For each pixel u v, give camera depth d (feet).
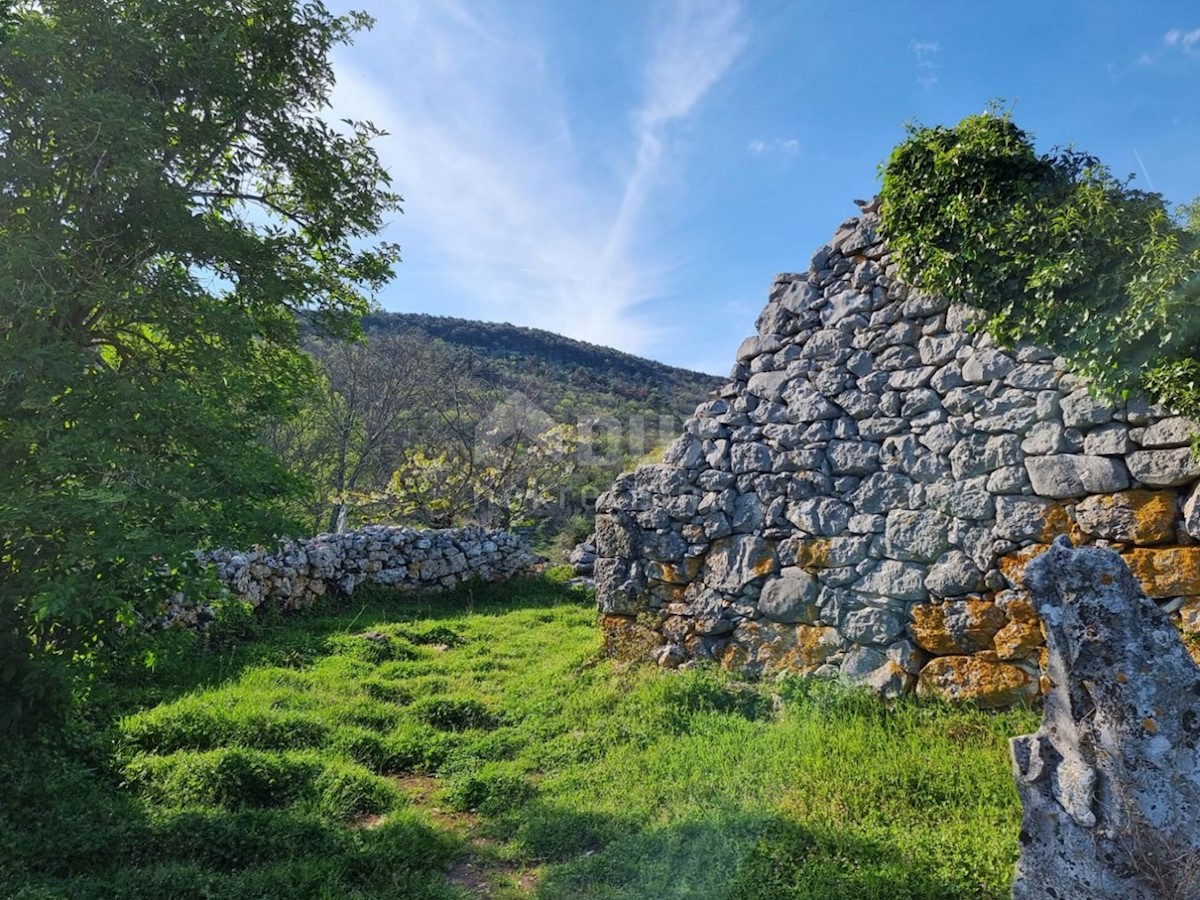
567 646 32.12
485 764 19.54
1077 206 18.13
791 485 23.70
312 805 16.17
